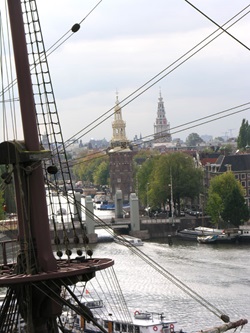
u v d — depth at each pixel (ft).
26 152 99.45
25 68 101.45
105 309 329.93
